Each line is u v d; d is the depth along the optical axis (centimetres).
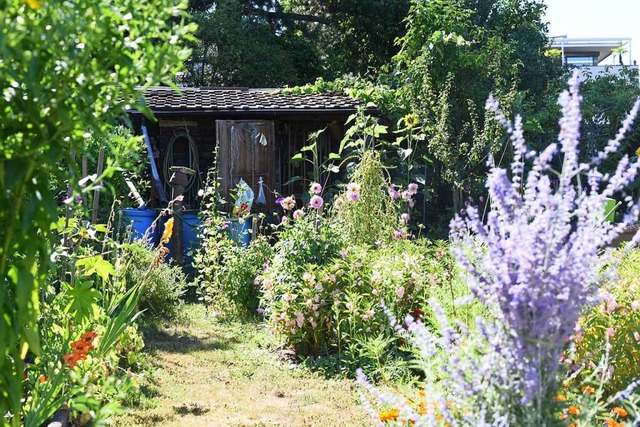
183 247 1094
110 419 443
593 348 401
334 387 575
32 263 228
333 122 1364
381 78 1497
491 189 254
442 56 1348
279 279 701
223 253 906
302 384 584
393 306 636
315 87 1477
